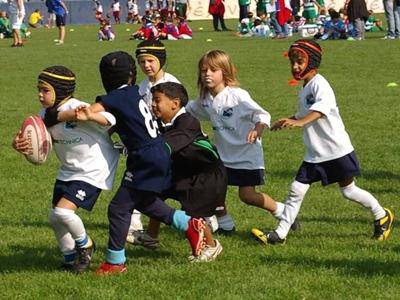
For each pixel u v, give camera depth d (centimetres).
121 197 731
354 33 3541
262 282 704
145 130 727
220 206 803
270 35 4078
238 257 788
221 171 779
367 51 2953
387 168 1231
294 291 679
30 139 726
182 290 688
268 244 835
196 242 750
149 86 906
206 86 862
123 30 5178
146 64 894
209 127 1619
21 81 2416
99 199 1072
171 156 757
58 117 716
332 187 1104
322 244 835
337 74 2370
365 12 3531
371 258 775
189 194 768
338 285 693
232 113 858
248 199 882
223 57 856
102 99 723
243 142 862
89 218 973
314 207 1005
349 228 905
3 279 734
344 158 820
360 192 847
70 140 728
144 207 746
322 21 3884
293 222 856
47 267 774
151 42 898
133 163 729
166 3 6019
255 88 2134
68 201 723
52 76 720
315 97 812
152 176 726
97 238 884
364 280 705
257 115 845
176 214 748
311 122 805
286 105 1858
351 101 1881
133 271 743
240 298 664
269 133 1528
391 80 2227
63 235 750
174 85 772
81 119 703
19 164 1307
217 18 4716
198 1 6200
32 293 691
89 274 738
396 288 685
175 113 774
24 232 911
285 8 3844
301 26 3925
